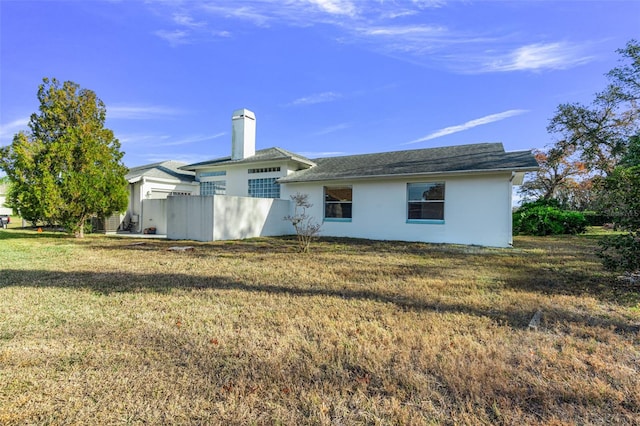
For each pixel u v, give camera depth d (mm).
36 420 1807
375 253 8875
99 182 12586
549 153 23594
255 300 4199
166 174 17812
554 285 5066
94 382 2213
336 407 1951
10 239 12305
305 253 8852
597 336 3035
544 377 2297
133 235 14758
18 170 11648
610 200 4945
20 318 3455
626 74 17406
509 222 10516
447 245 10820
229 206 12508
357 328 3203
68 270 6172
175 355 2627
